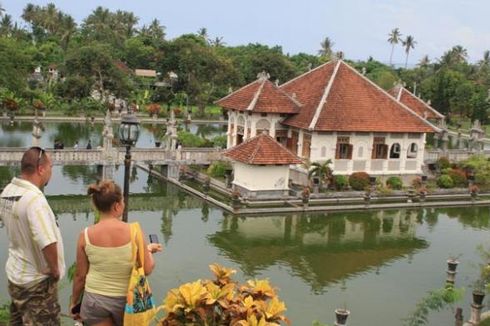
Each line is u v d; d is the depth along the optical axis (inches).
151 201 1489.9
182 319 247.8
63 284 671.8
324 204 1523.1
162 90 3548.2
